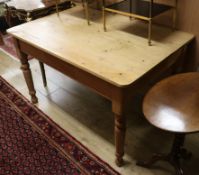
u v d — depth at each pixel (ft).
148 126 5.90
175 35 5.01
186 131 3.35
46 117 6.37
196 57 5.21
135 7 5.07
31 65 8.61
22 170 5.15
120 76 3.92
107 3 6.23
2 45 10.30
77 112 6.47
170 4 5.05
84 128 5.98
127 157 5.20
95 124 6.07
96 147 5.48
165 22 5.36
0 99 7.14
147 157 5.17
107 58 4.39
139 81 4.04
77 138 5.73
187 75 4.35
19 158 5.40
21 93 7.32
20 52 5.98
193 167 4.90
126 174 4.87
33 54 5.58
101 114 6.35
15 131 6.06
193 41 5.07
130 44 4.79
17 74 8.25
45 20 6.16
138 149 5.36
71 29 5.57
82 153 5.35
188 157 4.95
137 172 4.89
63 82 7.64
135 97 6.73
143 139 5.58
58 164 5.18
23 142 5.75
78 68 4.47
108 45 4.80
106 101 6.76
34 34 5.48
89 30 5.45
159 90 4.10
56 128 6.02
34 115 6.47
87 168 5.03
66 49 4.76
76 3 7.04
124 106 4.12
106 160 5.17
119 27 5.48
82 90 7.24
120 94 3.93
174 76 4.37
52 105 6.75
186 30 5.09
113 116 6.27
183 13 4.94
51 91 7.29
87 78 4.43
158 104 3.85
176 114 3.64
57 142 5.66
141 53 4.48
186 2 4.78
